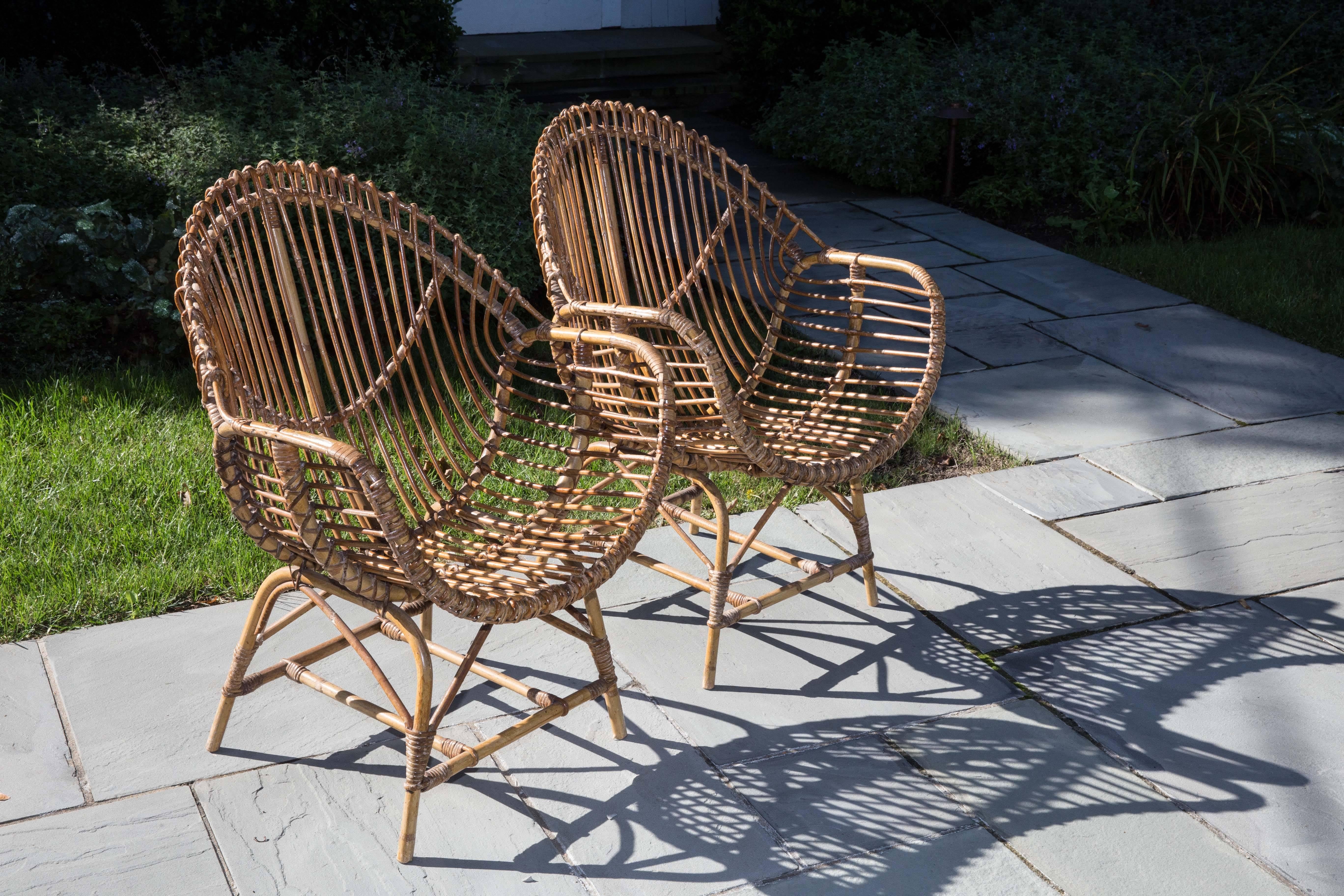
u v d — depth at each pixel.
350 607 2.56
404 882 1.83
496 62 7.23
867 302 2.70
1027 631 2.55
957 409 3.71
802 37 7.32
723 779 2.08
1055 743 2.19
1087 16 7.36
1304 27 7.27
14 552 2.66
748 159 6.89
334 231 2.16
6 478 2.95
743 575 2.75
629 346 2.11
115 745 2.10
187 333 1.82
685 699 2.30
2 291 3.68
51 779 2.01
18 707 2.18
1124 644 2.50
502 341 2.40
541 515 2.14
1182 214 5.83
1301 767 2.12
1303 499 3.12
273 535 1.81
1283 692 2.34
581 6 8.21
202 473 3.04
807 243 5.39
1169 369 4.06
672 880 1.85
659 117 2.70
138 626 2.46
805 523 2.99
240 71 4.82
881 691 2.34
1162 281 4.96
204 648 2.39
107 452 3.12
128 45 5.83
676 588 2.70
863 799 2.04
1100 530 2.98
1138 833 1.96
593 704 2.28
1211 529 2.98
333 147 4.27
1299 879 1.86
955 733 2.21
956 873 1.87
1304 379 3.97
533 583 1.92
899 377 3.92
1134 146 5.85
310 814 1.96
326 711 2.23
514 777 2.08
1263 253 5.29
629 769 2.10
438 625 2.51
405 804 1.87
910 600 2.67
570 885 1.84
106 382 3.53
